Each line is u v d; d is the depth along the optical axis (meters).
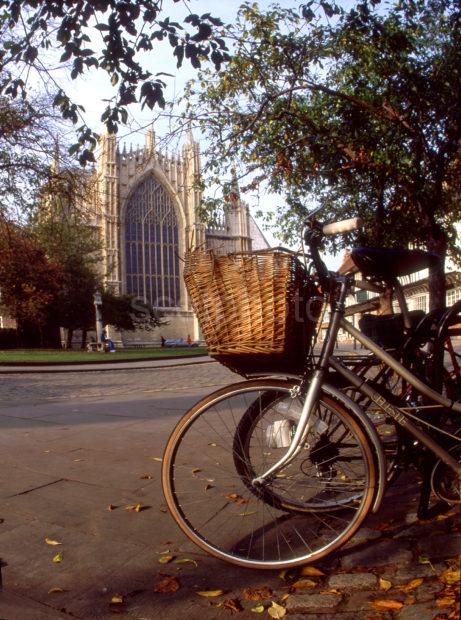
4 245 23.78
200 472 3.62
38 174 18.86
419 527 2.70
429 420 2.54
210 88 8.33
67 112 5.73
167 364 22.66
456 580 2.12
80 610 2.16
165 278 67.06
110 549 2.72
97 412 7.24
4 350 37.16
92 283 43.31
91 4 4.69
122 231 64.19
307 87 7.65
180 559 2.57
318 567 2.38
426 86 7.71
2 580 2.41
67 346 46.94
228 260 2.23
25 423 6.41
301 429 2.38
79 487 3.73
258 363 2.35
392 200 9.07
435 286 6.36
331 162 8.26
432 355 2.65
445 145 7.83
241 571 2.43
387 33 7.34
